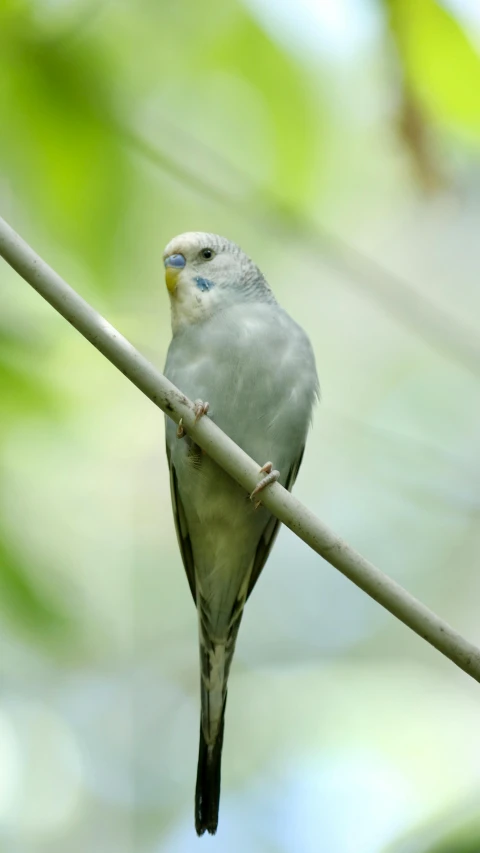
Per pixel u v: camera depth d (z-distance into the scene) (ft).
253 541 30.45
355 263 33.60
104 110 28.45
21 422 26.99
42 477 29.27
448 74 27.55
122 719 44.11
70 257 29.68
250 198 31.14
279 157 30.94
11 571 26.30
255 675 45.52
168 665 45.52
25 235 29.50
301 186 31.37
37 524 29.01
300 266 47.47
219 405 28.09
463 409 48.62
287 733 43.04
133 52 29.07
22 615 26.45
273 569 49.26
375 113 30.35
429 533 47.09
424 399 48.98
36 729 43.14
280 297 48.52
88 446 30.66
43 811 41.93
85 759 43.19
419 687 43.65
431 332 36.40
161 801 43.11
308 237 32.07
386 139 30.66
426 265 51.80
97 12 27.86
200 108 30.58
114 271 30.12
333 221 33.53
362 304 49.78
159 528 45.68
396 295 34.53
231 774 42.16
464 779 38.29
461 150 29.96
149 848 42.06
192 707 45.21
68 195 28.99
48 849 41.16
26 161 28.50
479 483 39.14
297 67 29.58
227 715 43.98
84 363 31.45
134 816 42.52
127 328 32.01
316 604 48.29
